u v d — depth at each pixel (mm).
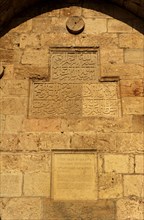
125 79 6617
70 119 6340
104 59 6758
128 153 6094
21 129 6254
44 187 5883
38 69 6699
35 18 7082
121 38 6918
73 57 6824
